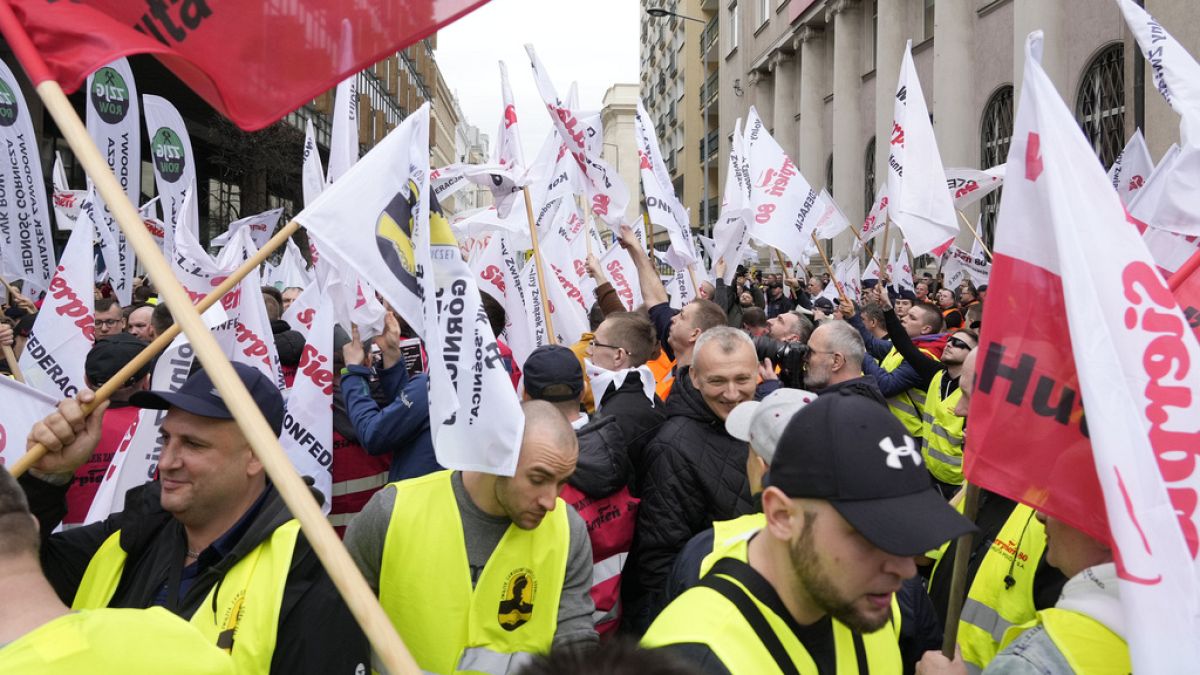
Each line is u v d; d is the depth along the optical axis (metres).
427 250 2.65
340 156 5.05
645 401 4.07
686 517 3.53
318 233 2.76
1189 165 3.43
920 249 6.46
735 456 3.55
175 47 2.43
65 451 2.52
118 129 6.49
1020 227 2.04
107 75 6.42
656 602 3.53
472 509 2.72
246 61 2.47
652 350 4.75
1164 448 1.82
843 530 1.79
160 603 2.45
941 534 1.72
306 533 1.59
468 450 2.57
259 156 23.33
